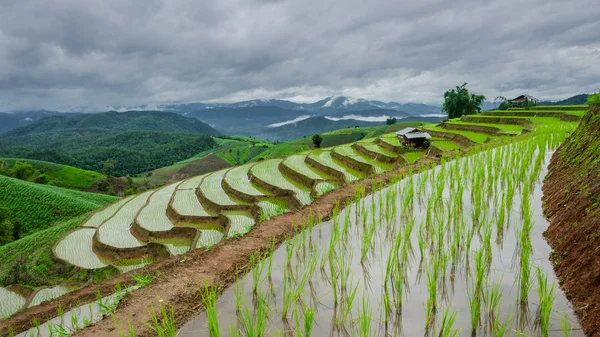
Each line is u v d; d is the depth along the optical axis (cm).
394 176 1662
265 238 993
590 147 1052
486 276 688
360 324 556
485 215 950
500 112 5425
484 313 576
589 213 697
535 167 1416
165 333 577
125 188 10688
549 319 543
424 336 531
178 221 2892
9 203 5356
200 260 858
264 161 4509
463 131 4375
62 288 2253
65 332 612
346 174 3094
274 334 558
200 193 3438
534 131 2720
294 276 752
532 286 639
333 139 14200
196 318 622
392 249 788
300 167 3659
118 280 902
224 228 2489
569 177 1030
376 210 1186
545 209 1020
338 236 890
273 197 2845
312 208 1274
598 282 536
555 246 766
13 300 2319
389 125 14325
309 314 522
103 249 2694
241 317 611
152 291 712
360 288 682
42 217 5156
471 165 1694
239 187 3328
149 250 2459
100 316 683
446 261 681
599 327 478
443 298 627
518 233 878
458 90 7525
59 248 2877
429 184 1465
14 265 2809
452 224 966
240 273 785
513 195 1120
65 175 9994
